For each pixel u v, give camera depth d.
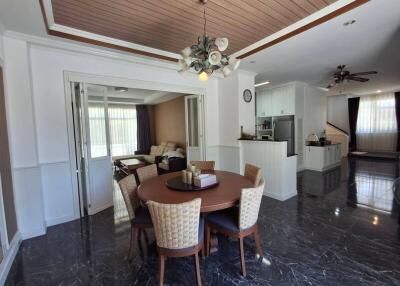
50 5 2.15
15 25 2.38
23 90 2.62
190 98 4.96
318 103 6.92
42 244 2.54
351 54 3.62
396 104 8.15
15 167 2.58
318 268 2.00
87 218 3.27
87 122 3.33
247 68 4.31
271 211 3.31
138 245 2.48
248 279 1.89
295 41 2.98
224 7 2.26
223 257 2.22
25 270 2.09
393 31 2.71
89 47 3.05
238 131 4.54
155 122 8.82
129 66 3.65
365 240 2.44
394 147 8.32
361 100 9.09
